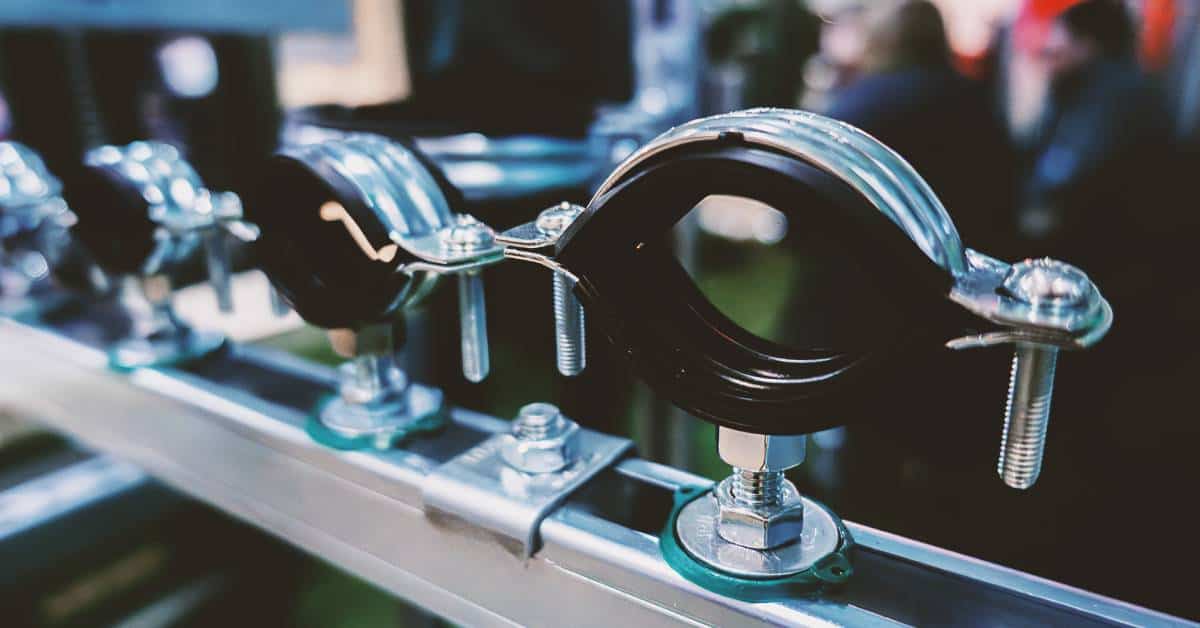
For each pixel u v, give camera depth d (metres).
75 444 0.79
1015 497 1.00
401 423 0.50
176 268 0.63
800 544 0.38
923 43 1.32
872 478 1.02
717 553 0.37
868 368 0.28
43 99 0.96
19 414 0.75
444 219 0.43
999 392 1.17
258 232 0.47
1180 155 1.51
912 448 1.08
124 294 0.70
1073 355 1.51
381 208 0.40
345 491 0.50
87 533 0.74
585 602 0.40
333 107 0.82
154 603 0.74
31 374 0.70
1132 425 1.26
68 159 0.99
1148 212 1.54
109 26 0.90
